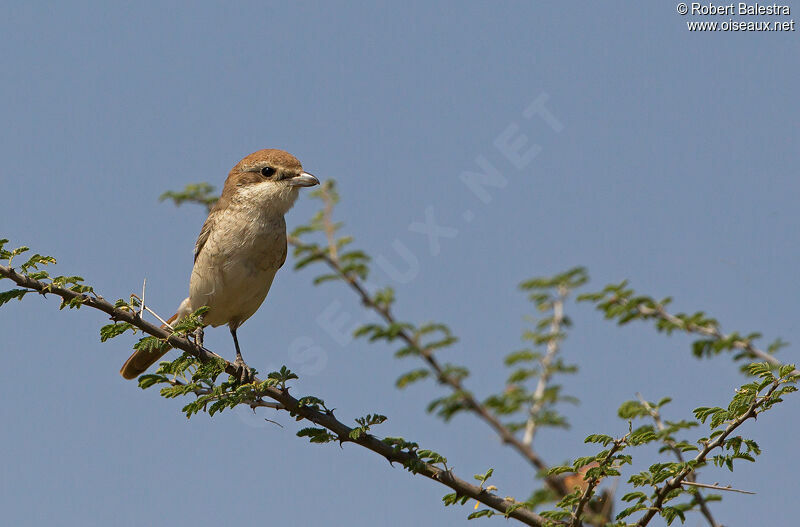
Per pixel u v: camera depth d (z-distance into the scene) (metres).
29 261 6.84
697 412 6.29
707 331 8.08
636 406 6.41
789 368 6.04
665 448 6.21
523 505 6.25
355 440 7.15
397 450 6.99
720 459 5.98
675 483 6.03
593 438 5.93
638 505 6.19
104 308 7.21
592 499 6.29
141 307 7.41
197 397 7.55
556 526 6.19
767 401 6.02
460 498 6.80
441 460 6.86
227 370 7.86
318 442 7.25
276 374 7.48
